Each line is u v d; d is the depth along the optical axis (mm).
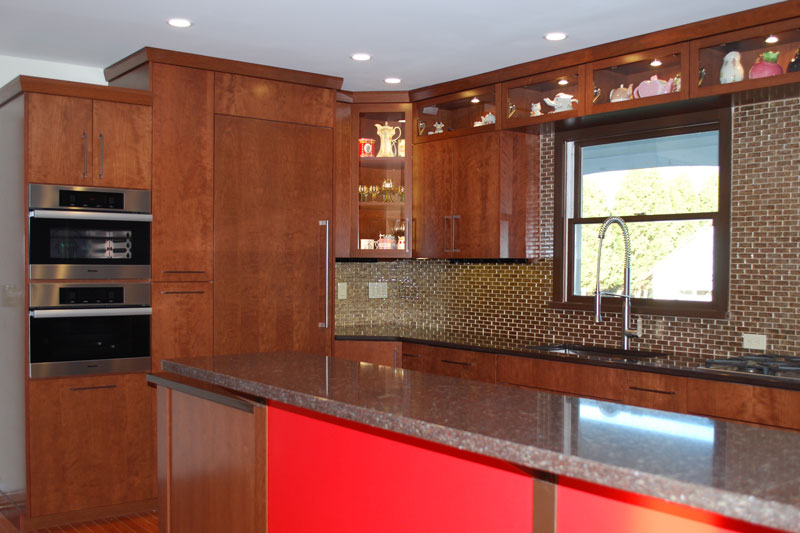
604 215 4504
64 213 3826
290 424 2215
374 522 1920
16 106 3941
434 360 4730
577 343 4543
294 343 4645
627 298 4129
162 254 4141
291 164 4621
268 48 4090
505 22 3578
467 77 4711
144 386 4090
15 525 3918
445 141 4938
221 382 2303
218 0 3299
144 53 4090
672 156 4164
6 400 4152
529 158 4746
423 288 5629
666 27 3639
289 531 2230
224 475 2436
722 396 3262
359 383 2109
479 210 4730
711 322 3893
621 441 1420
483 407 1757
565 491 1456
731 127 3820
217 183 4328
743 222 3773
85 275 3924
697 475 1182
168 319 4160
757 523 1062
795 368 3264
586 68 4066
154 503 4125
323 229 4770
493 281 5086
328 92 4777
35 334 3787
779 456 1312
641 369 3566
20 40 3957
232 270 4387
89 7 3402
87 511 3932
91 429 3938
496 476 1595
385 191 5234
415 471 1799
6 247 4137
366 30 3744
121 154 4020
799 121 3564
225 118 4352
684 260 4094
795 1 3191
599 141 4520
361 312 5734
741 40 3414
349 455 1999
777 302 3641
